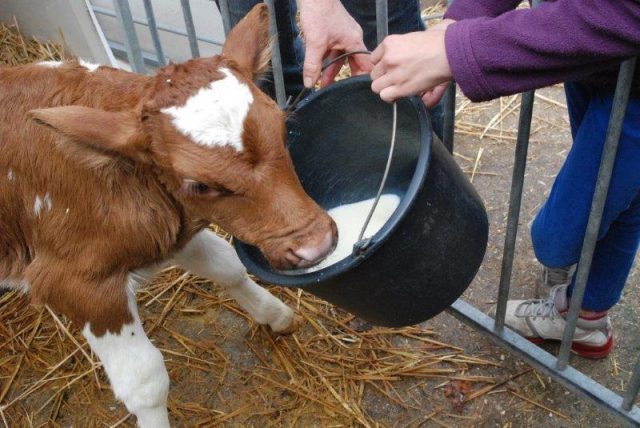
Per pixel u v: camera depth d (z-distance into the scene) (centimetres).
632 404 241
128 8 336
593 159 207
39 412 290
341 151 236
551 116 421
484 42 165
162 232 228
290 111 221
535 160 387
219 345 307
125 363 238
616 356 282
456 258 198
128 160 207
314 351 297
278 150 192
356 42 224
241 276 280
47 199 226
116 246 225
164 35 480
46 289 238
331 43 222
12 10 514
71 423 285
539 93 442
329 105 221
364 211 236
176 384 294
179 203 228
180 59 486
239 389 289
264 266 209
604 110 200
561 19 155
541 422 264
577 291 232
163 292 333
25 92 227
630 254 242
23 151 223
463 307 288
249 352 303
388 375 285
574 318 240
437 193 188
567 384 260
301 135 228
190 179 193
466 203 200
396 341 298
